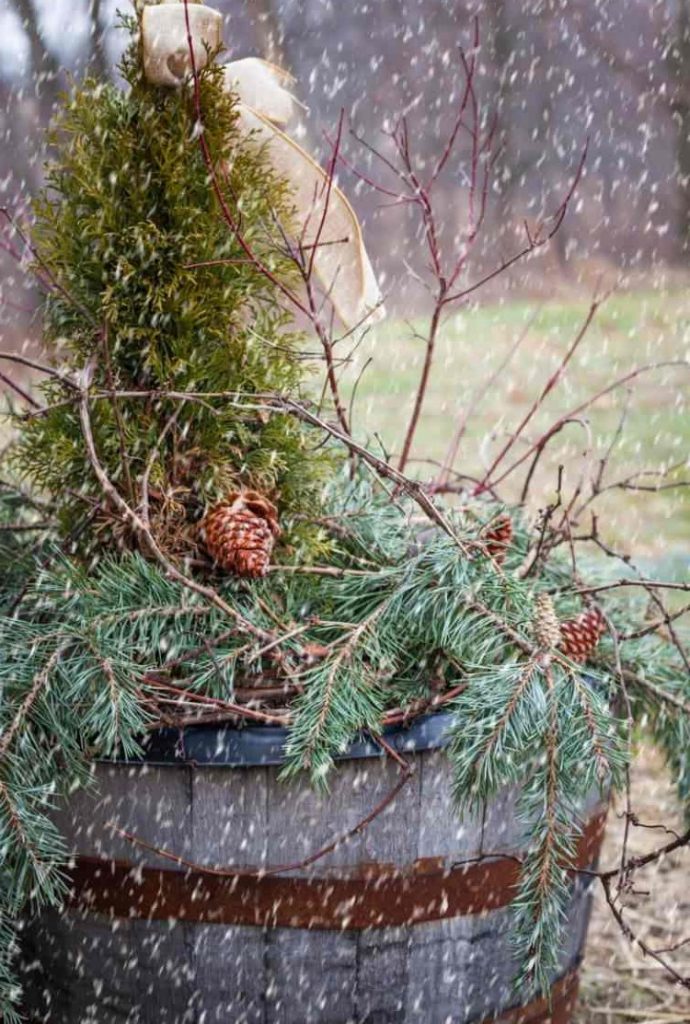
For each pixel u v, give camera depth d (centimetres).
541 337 996
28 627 246
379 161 1299
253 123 263
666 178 1434
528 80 1428
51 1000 257
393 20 1382
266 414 257
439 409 780
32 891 238
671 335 999
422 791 244
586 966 302
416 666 253
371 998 248
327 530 265
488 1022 254
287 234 263
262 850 243
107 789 244
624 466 646
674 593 370
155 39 247
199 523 253
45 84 940
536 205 1388
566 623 256
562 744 240
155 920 246
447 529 250
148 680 243
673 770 270
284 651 249
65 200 254
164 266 250
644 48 1441
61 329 256
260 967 246
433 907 247
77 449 253
